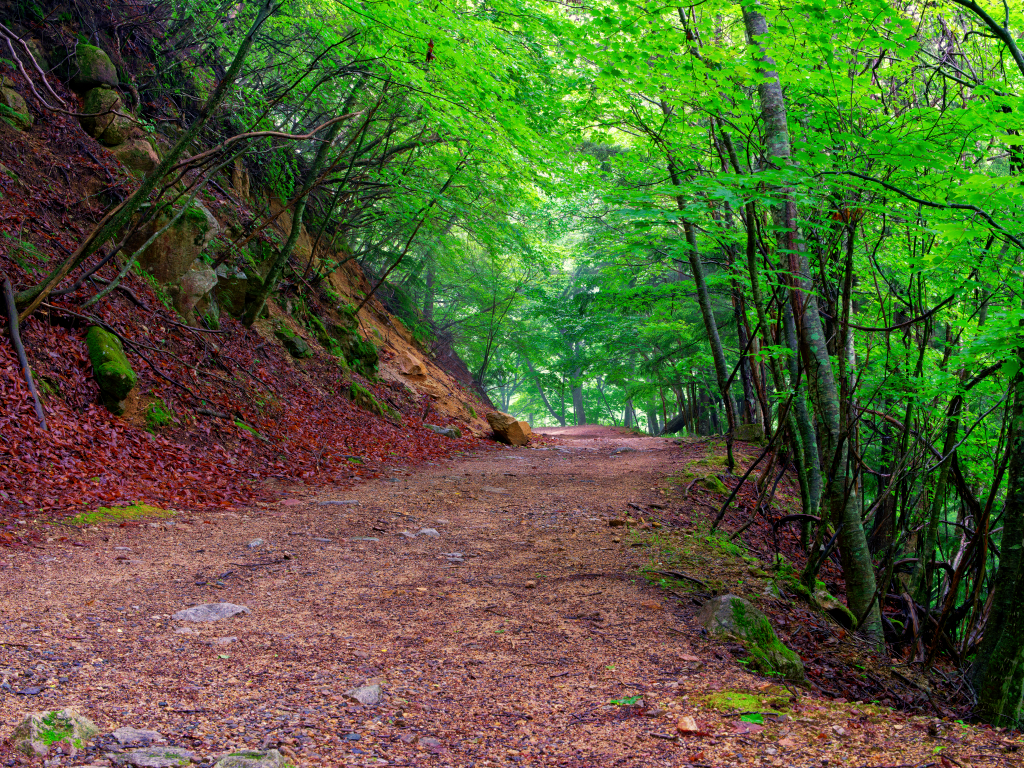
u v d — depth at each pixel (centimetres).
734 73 571
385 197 1783
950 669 696
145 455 857
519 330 3148
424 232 2039
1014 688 418
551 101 1111
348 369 1645
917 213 525
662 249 1221
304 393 1391
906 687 496
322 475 1041
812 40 511
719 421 2772
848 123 596
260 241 1603
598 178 1127
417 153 1652
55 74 1220
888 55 624
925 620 689
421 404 1853
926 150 482
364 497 913
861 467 693
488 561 621
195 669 336
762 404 863
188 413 1009
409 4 810
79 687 300
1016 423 515
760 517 949
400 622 441
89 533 606
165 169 866
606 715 306
